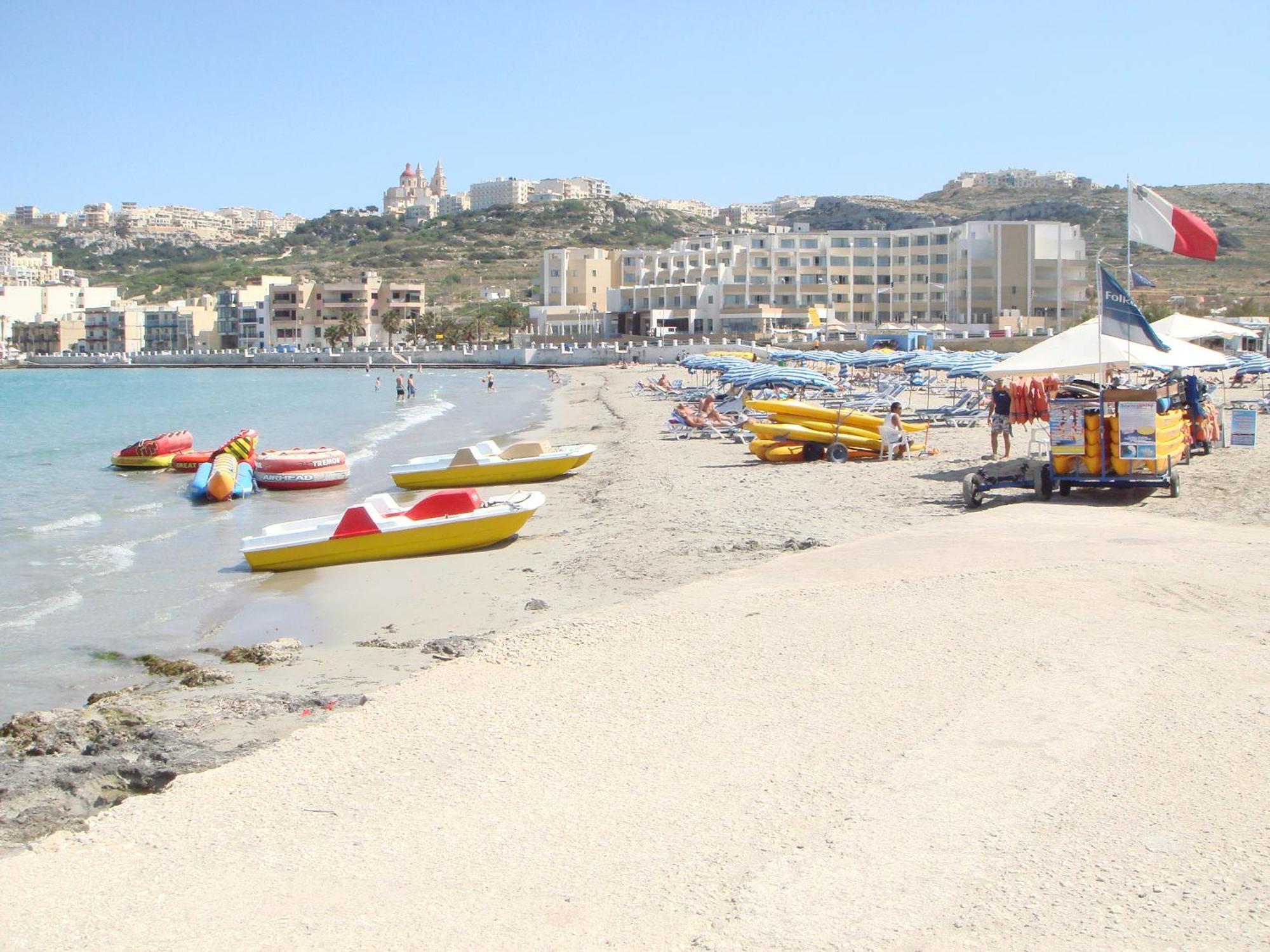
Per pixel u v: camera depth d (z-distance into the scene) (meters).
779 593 13.15
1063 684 9.19
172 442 38.50
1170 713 8.35
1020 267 131.88
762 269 143.25
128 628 15.65
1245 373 46.25
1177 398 25.53
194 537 23.70
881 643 10.71
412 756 8.69
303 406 77.81
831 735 8.42
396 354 157.25
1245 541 15.27
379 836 7.21
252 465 31.61
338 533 19.80
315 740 9.19
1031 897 5.79
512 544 20.91
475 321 178.12
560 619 13.07
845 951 5.39
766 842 6.68
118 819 7.76
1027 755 7.72
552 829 7.12
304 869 6.79
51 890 6.66
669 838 6.85
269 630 15.23
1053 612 11.42
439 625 14.90
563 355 140.50
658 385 74.94
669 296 146.25
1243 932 5.34
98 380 137.75
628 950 5.56
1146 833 6.43
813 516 20.86
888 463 28.84
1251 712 8.27
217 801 7.98
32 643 14.84
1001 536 16.20
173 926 6.14
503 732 9.09
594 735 8.85
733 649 10.90
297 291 180.12
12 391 106.81
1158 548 14.61
